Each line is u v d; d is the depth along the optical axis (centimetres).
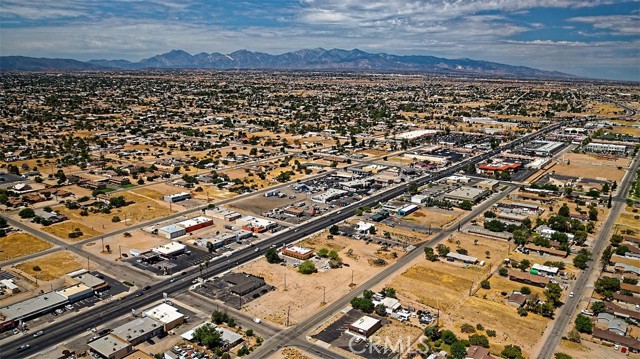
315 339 9338
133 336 9125
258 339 9200
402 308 10512
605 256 12794
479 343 9056
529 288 11500
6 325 9531
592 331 9600
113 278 11825
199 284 11519
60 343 9100
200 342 9156
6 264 12481
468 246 14125
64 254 13175
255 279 11681
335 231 15038
